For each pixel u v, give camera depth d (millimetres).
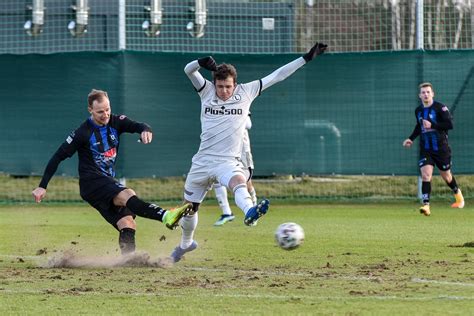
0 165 52062
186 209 24703
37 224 42469
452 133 51719
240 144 26281
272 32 56375
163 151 51406
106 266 26609
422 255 29484
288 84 51969
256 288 22000
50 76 51594
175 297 20672
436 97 51812
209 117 26188
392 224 41969
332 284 22641
